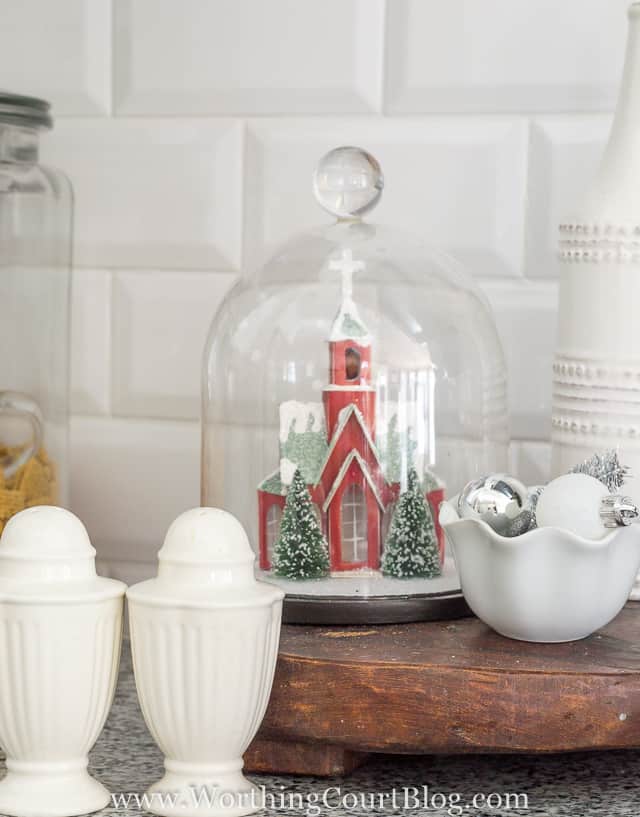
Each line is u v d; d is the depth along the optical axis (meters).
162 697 0.72
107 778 0.81
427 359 0.92
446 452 0.93
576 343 0.97
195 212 1.20
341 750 0.79
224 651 0.71
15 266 1.14
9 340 1.15
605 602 0.81
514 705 0.74
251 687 0.72
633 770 0.83
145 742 0.89
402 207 1.15
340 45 1.15
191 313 1.21
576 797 0.77
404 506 0.88
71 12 1.22
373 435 0.89
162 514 1.22
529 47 1.11
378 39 1.14
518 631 0.81
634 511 0.79
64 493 1.17
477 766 0.83
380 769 0.82
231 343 0.97
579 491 0.80
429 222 1.14
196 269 1.21
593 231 0.95
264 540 0.90
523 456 1.14
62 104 1.23
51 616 0.71
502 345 1.10
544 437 1.13
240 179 1.19
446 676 0.75
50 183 1.15
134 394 1.22
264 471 0.93
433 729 0.75
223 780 0.73
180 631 0.71
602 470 0.86
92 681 0.73
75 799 0.73
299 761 0.79
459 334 0.96
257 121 1.18
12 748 0.73
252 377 0.94
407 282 0.94
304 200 1.17
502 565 0.80
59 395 1.17
